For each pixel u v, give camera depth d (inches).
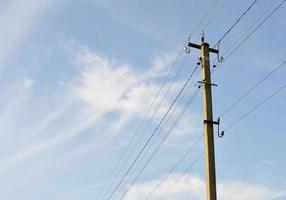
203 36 1074.7
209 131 1006.4
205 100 1031.0
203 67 1052.5
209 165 982.4
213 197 961.5
